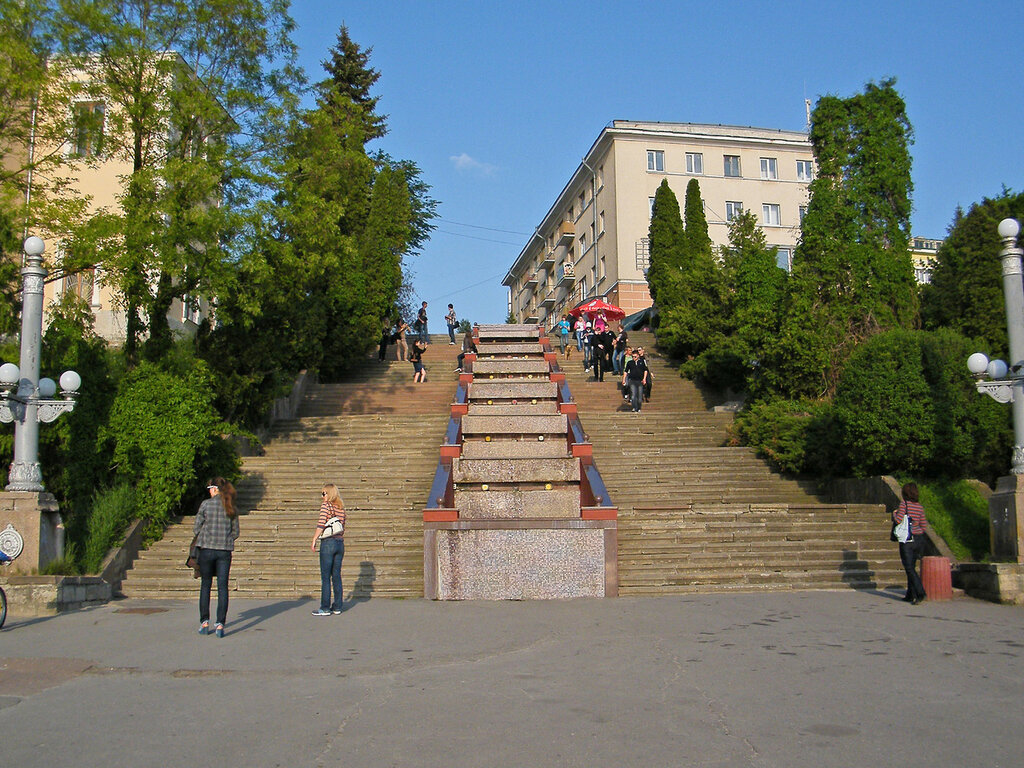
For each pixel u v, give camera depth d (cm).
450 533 1309
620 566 1415
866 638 923
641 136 4956
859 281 2256
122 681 749
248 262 1627
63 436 1449
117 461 1514
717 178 5044
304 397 2586
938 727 584
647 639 928
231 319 1712
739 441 2134
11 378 1157
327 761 526
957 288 2094
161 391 1566
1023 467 1229
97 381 1539
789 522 1563
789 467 1906
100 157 1680
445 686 719
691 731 578
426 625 1039
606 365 2962
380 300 3183
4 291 1568
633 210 4884
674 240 3991
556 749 543
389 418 2273
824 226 2328
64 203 1499
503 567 1299
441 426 2230
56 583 1149
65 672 780
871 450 1650
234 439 1898
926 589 1233
